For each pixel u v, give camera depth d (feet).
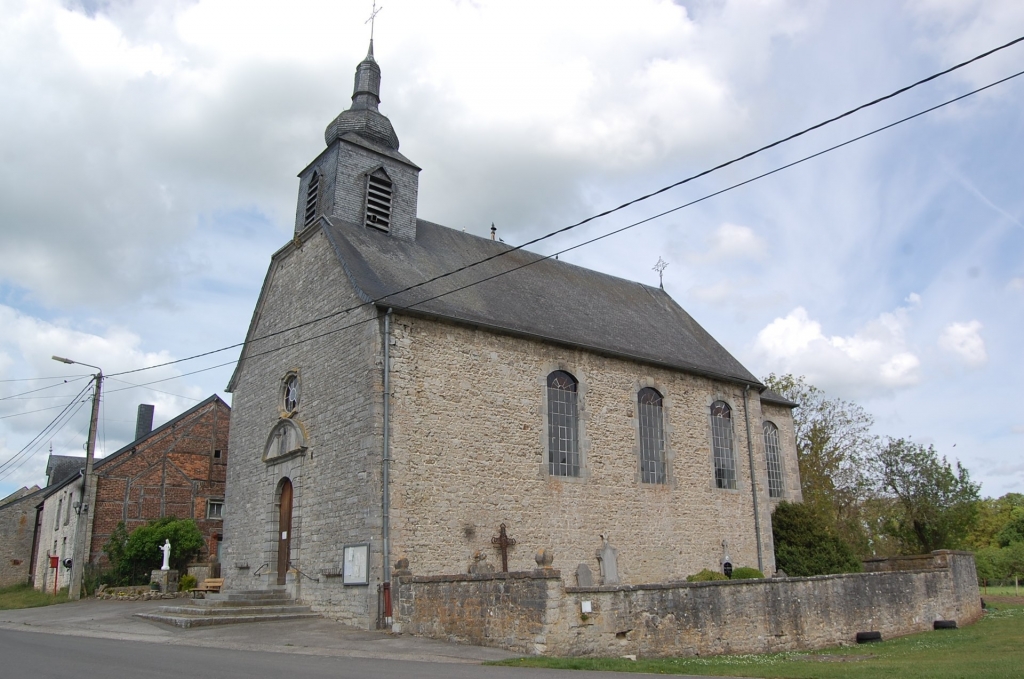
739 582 44.45
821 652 45.32
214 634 44.80
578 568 57.93
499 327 57.47
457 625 40.93
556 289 72.54
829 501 103.35
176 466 95.50
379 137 68.64
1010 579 122.21
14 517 123.65
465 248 70.90
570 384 62.64
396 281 57.52
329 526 52.90
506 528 54.80
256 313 70.54
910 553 99.71
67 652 35.47
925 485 97.66
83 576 81.71
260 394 66.49
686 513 67.31
